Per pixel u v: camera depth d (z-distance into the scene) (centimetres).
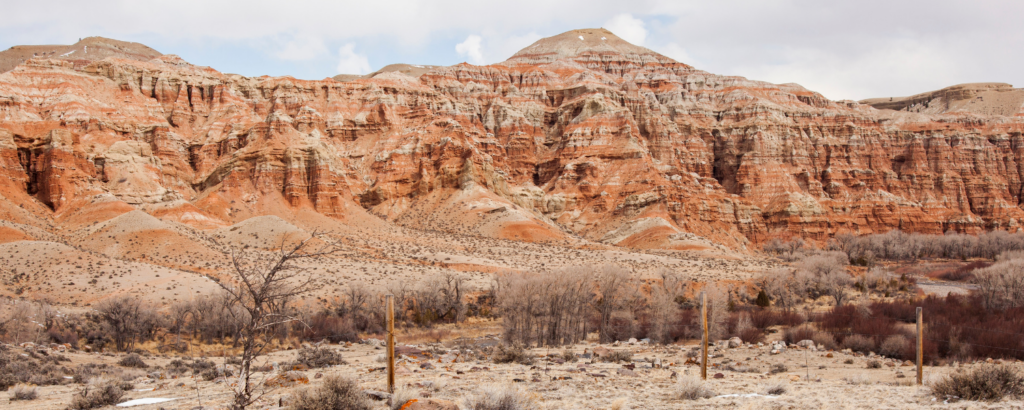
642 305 7362
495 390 2030
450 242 13975
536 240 14700
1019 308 6600
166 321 6594
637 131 19950
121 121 15462
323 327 6369
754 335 5900
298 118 17838
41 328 5431
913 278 11344
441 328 7519
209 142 16438
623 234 16275
